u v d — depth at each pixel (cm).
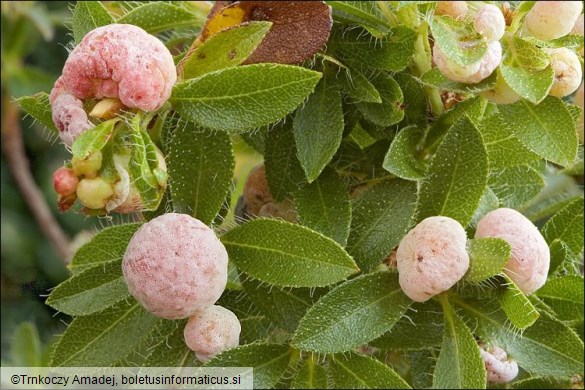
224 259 32
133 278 31
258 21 32
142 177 30
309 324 32
